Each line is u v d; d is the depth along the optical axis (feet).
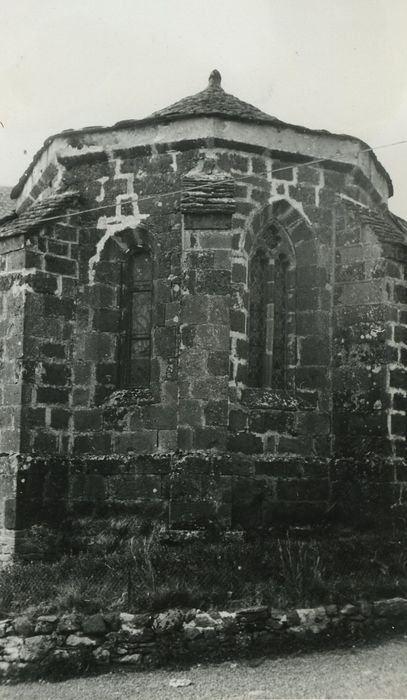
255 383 49.90
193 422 44.96
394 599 40.06
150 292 50.67
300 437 49.16
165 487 46.88
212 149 48.62
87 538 46.65
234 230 48.32
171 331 48.21
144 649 34.37
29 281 48.60
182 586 37.73
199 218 46.16
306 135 50.65
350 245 50.80
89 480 48.91
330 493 49.11
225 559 40.73
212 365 45.24
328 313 50.78
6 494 46.88
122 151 50.39
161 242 49.19
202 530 43.80
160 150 49.62
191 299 45.78
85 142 51.13
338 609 38.09
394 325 49.73
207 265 45.88
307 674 33.32
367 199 54.54
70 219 50.78
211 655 34.99
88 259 50.98
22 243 48.78
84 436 49.57
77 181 51.88
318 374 50.16
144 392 49.08
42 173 54.03
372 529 47.50
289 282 51.11
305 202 50.88
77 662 33.83
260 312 50.57
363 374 49.39
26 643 33.94
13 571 41.78
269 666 34.40
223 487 44.21
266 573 40.11
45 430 48.60
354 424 49.29
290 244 50.96
